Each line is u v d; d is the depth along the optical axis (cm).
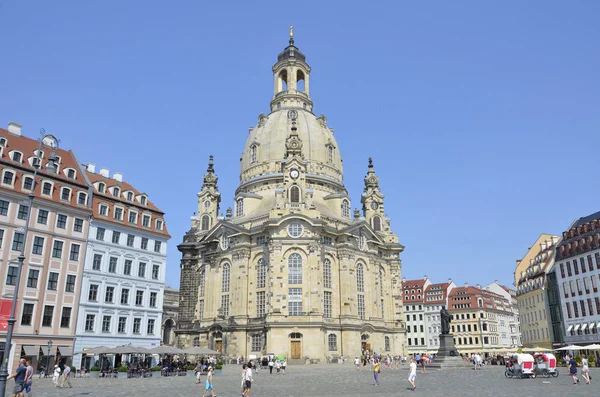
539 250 12669
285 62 13350
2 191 6500
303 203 10162
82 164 8169
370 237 11094
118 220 7975
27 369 3097
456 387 4203
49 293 6819
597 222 8844
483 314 16350
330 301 9862
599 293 8550
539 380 4878
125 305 7762
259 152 12006
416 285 17725
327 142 12188
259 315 9738
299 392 4053
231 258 10431
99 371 6444
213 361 7588
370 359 8838
